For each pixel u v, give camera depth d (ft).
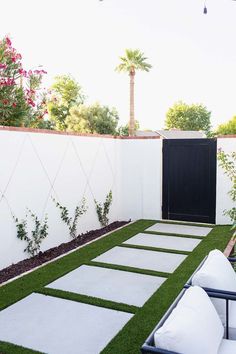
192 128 209.26
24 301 14.78
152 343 7.35
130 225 29.17
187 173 30.12
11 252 19.43
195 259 19.95
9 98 22.43
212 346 7.63
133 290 15.85
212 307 8.50
